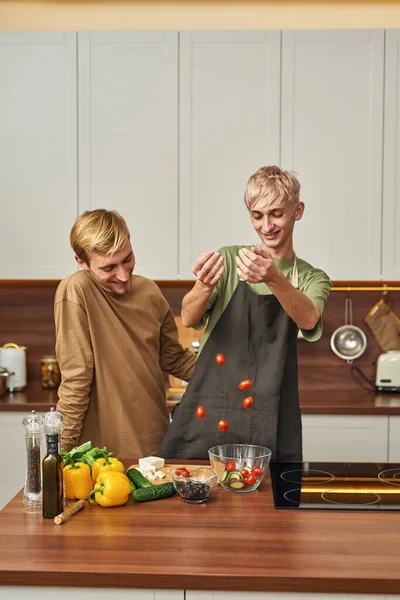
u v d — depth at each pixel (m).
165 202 3.49
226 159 3.47
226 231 3.49
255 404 2.13
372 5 3.74
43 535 1.57
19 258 3.53
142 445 2.28
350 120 3.45
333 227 3.47
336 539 1.54
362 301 3.82
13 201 3.52
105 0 3.77
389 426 3.30
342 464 2.17
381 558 1.44
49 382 3.68
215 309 2.24
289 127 3.46
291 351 2.19
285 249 2.23
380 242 3.46
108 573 1.38
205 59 3.46
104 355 2.23
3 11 3.78
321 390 3.80
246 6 3.76
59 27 3.78
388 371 3.67
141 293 2.36
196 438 2.16
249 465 1.89
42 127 3.50
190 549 1.48
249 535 1.56
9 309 3.87
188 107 3.47
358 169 3.46
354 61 3.45
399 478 2.01
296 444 2.19
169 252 3.50
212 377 2.17
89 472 1.81
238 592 1.38
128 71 3.47
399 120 3.44
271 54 3.45
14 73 3.49
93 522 1.65
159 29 3.77
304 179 3.47
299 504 1.77
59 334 2.19
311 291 2.19
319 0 3.74
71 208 3.51
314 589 1.36
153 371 2.38
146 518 1.68
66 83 3.49
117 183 3.50
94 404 2.27
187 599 1.39
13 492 3.34
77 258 2.27
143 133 3.49
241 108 3.46
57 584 1.38
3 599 1.41
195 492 1.77
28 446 1.76
